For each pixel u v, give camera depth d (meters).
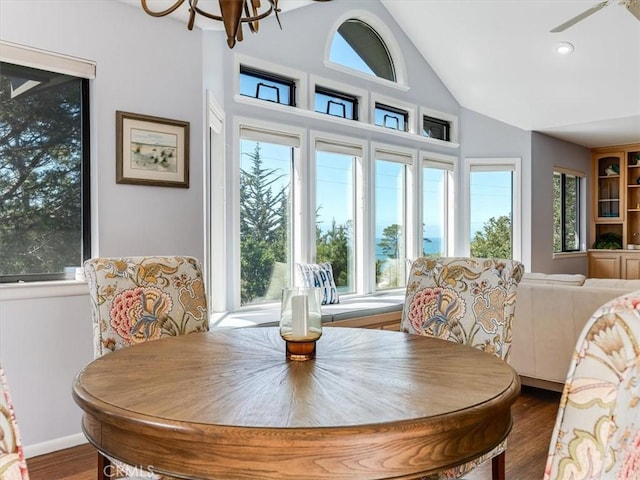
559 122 5.68
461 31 5.02
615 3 3.86
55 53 2.49
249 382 1.08
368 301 4.59
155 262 1.87
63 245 2.61
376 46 5.37
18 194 2.47
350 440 0.80
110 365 1.25
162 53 2.90
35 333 2.41
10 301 2.34
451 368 1.20
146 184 2.82
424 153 5.70
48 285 2.43
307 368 1.21
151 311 1.80
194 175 3.05
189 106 3.02
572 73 4.86
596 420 0.53
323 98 4.72
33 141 2.51
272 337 1.63
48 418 2.44
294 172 4.40
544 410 3.01
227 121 3.84
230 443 0.81
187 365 1.25
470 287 1.77
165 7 2.82
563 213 6.89
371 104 5.10
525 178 6.01
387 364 1.25
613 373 0.52
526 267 6.00
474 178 6.20
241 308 3.94
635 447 0.59
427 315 1.85
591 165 7.30
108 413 0.91
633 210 7.03
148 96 2.84
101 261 1.76
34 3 2.42
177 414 0.88
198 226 3.07
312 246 4.49
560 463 0.56
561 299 3.08
